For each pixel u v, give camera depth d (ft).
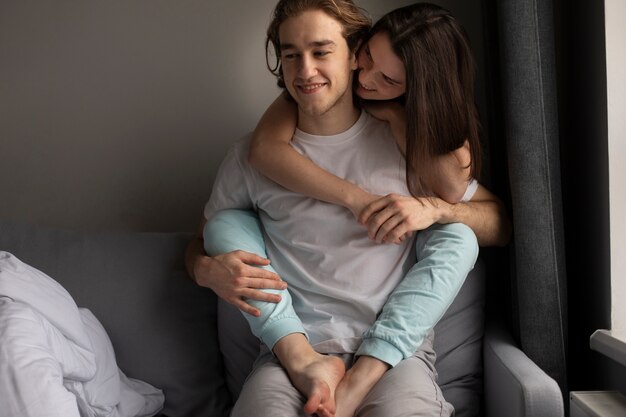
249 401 5.18
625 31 5.73
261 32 7.70
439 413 5.21
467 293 6.38
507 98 5.96
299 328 5.68
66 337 5.51
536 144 5.88
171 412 6.33
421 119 5.79
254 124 7.79
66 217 7.91
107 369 5.88
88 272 6.50
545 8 5.97
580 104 6.36
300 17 5.65
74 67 7.77
